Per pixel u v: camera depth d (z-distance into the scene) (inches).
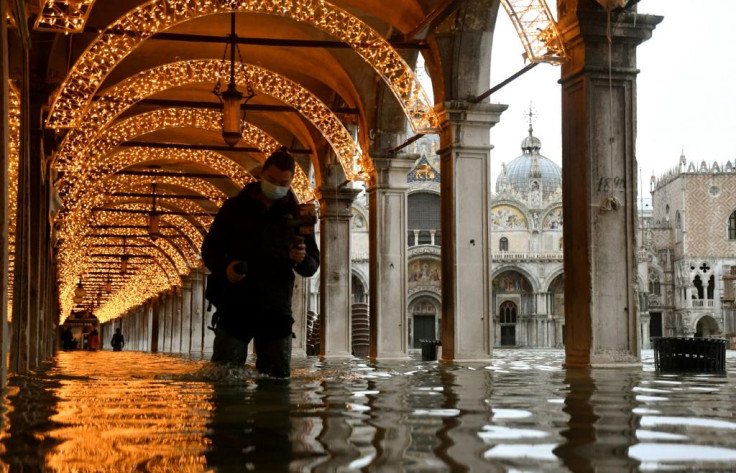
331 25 784.9
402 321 1004.6
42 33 711.7
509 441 154.2
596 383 337.1
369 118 1012.5
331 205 1197.1
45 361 852.6
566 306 545.3
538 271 3609.7
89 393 274.4
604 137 527.8
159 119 1083.9
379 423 182.4
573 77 539.2
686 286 3794.3
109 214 1941.4
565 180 548.1
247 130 1184.2
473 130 780.0
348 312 1186.0
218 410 211.3
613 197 524.1
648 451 141.0
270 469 124.5
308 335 1590.8
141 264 2527.1
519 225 3673.7
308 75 1129.4
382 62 797.9
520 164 4308.6
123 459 133.3
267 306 343.9
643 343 3750.0
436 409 215.2
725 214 3809.1
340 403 231.8
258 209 342.0
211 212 1812.3
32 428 174.4
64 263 1523.1
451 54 782.5
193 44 1050.7
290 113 1242.6
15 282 484.1
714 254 3794.3
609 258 523.5
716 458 133.0
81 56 732.0
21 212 486.3
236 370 348.8
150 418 192.4
